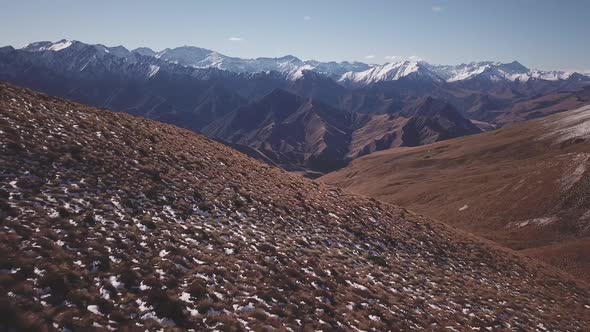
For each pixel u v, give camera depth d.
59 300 13.23
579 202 78.25
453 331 20.59
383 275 26.73
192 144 45.66
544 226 74.75
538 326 25.58
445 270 33.28
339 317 18.25
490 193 97.81
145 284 15.87
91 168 26.06
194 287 16.38
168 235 21.17
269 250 24.03
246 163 47.59
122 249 18.11
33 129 27.53
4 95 32.34
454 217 91.88
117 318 13.39
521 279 38.06
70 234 17.50
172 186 29.14
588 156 90.75
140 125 43.38
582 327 28.56
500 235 75.94
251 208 31.52
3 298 11.98
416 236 40.19
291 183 46.03
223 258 20.78
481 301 27.25
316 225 33.41
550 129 191.75
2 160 21.86
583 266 55.47
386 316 19.88
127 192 24.98
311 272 22.97
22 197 19.33
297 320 16.80
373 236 35.56
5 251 14.52
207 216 26.75
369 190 154.50
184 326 14.08
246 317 15.62
